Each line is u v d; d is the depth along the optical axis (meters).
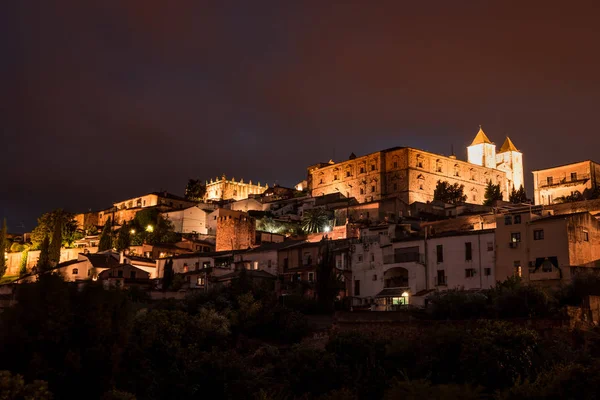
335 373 58.72
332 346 63.03
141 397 54.72
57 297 46.88
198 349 65.50
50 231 175.38
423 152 179.50
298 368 59.66
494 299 65.94
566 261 74.75
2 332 45.28
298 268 99.69
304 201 181.75
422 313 70.06
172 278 107.06
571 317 60.88
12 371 44.03
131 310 51.91
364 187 184.62
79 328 46.53
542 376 48.66
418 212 149.88
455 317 66.88
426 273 86.19
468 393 45.72
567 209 105.62
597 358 54.53
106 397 43.78
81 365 44.78
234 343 74.50
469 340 55.53
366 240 95.50
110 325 48.00
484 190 190.75
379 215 151.75
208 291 86.00
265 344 72.19
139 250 139.88
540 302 63.03
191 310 81.12
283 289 93.12
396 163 178.88
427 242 87.19
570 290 67.19
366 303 89.94
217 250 135.00
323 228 149.50
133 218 191.50
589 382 42.84
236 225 134.00
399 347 61.12
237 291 83.44
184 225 176.25
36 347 44.88
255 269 109.38
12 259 163.88
